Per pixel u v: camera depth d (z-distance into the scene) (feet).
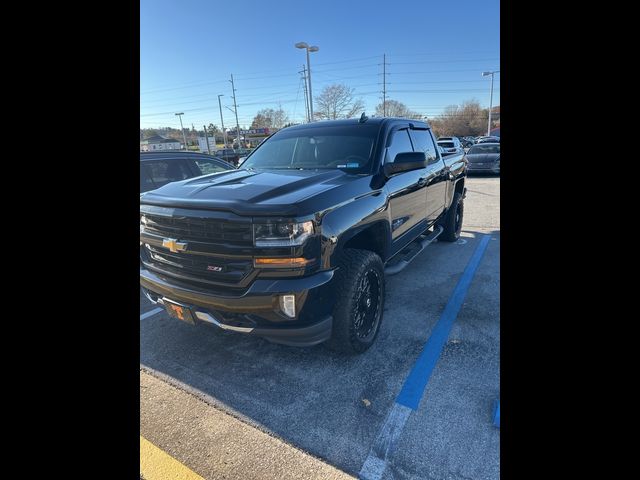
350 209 8.68
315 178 9.61
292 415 7.65
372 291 9.81
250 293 7.47
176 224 8.41
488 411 7.57
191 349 10.28
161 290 8.70
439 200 16.58
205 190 8.80
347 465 6.42
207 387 8.61
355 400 8.02
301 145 12.39
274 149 12.99
